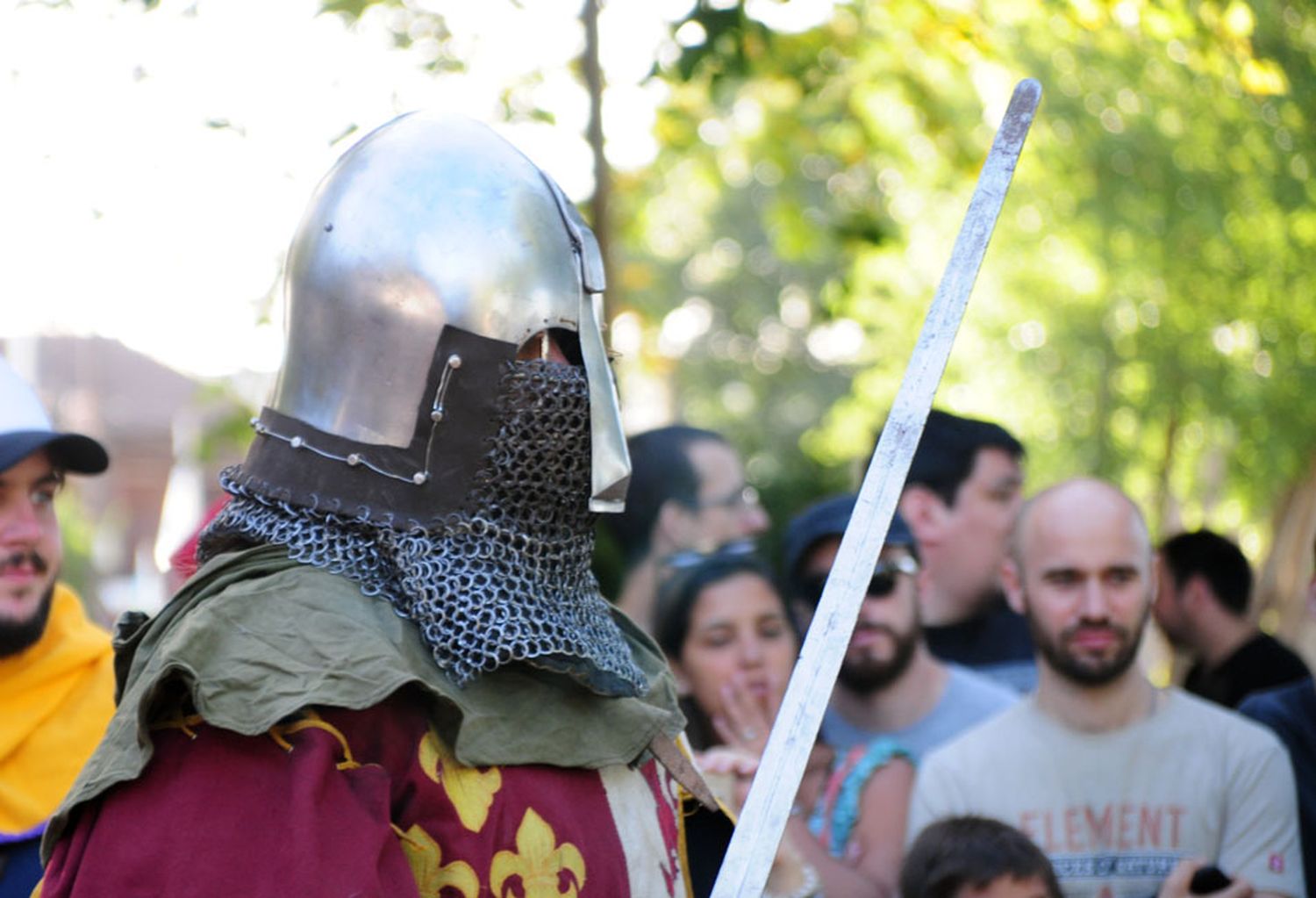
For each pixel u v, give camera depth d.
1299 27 10.10
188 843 3.14
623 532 7.56
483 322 3.48
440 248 3.49
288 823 3.13
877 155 13.31
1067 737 5.97
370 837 3.14
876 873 6.04
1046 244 17.89
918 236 17.58
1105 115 13.14
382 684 3.21
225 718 3.16
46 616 5.80
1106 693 5.94
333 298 3.49
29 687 5.77
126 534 32.16
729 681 6.23
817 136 13.33
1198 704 6.07
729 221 29.34
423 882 3.29
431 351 3.46
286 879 3.09
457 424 3.46
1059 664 5.96
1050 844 5.87
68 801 3.18
